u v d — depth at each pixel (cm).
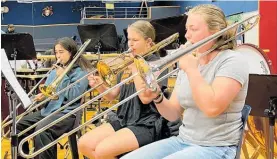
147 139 313
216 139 244
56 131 406
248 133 384
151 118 324
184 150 241
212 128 245
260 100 323
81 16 1474
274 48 610
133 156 253
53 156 408
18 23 1492
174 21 539
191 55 238
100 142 316
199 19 248
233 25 246
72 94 421
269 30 611
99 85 350
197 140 249
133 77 293
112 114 357
